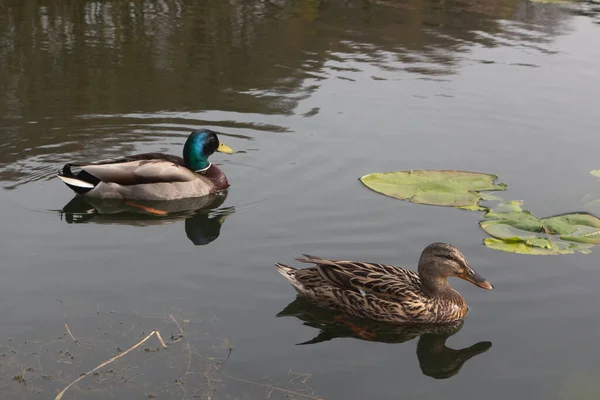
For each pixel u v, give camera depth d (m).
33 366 6.51
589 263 8.30
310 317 7.52
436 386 6.46
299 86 13.66
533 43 16.30
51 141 11.43
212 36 15.88
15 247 8.59
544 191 10.09
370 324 7.59
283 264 8.02
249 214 9.53
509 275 8.09
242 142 11.55
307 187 10.23
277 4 18.16
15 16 16.44
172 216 9.64
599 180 10.43
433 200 9.73
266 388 6.34
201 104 12.82
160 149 11.37
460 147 11.48
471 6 18.94
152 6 17.45
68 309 7.35
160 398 6.18
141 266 8.23
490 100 13.29
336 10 18.03
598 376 6.53
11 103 12.51
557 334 7.14
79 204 9.94
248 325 7.23
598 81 14.27
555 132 12.11
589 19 18.16
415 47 15.81
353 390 6.37
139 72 13.96
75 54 14.58
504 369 6.67
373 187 10.09
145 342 6.88
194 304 7.52
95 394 6.19
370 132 11.94
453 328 7.39
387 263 8.33
